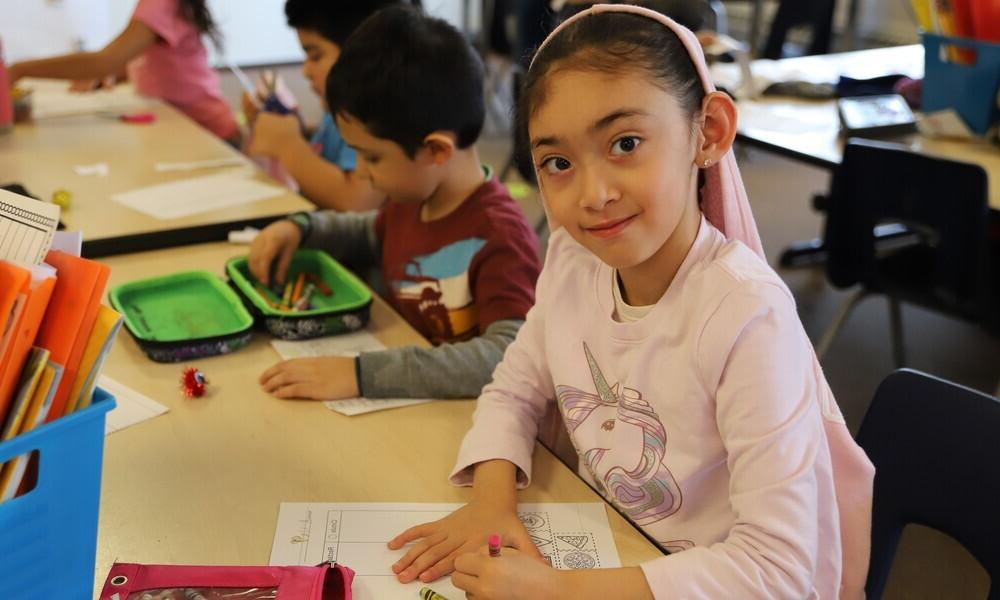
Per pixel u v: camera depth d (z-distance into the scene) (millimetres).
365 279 1691
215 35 3055
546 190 851
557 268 1018
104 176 1961
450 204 1440
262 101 2504
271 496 928
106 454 992
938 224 1969
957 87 2207
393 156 1378
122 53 2717
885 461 1071
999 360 2750
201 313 1349
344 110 1375
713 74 2744
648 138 792
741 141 2320
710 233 895
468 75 1380
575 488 963
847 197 2115
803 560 769
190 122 2480
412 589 810
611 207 802
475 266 1390
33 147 2184
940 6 2205
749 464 795
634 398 911
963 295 2012
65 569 710
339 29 1973
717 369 827
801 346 832
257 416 1079
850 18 5516
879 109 2340
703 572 767
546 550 863
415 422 1081
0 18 4406
